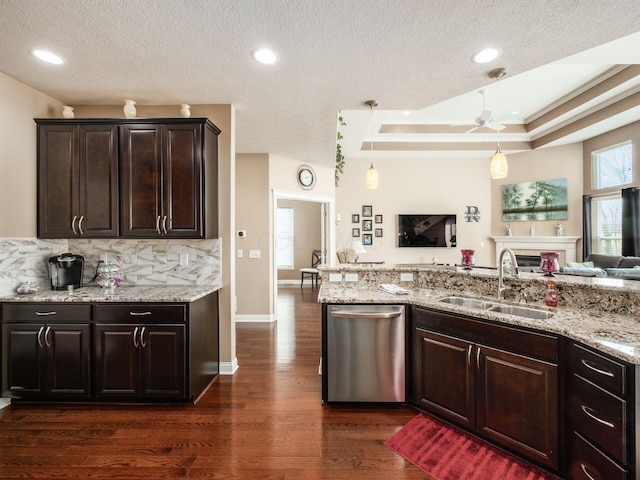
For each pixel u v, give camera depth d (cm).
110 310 238
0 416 226
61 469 173
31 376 237
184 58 216
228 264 298
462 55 211
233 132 299
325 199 574
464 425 202
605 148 604
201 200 261
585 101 506
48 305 238
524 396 173
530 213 713
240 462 179
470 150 707
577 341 151
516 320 175
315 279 862
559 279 217
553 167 688
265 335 415
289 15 171
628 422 127
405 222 757
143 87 260
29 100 257
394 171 768
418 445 192
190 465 177
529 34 188
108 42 198
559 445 161
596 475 141
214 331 290
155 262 297
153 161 261
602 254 605
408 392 236
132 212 261
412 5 163
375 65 224
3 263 240
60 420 221
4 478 167
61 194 261
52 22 178
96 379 238
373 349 236
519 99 533
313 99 282
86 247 296
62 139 261
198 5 164
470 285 255
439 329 216
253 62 221
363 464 177
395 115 601
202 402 246
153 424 216
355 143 643
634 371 125
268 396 255
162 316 238
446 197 765
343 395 237
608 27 182
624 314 184
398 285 288
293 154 489
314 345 377
